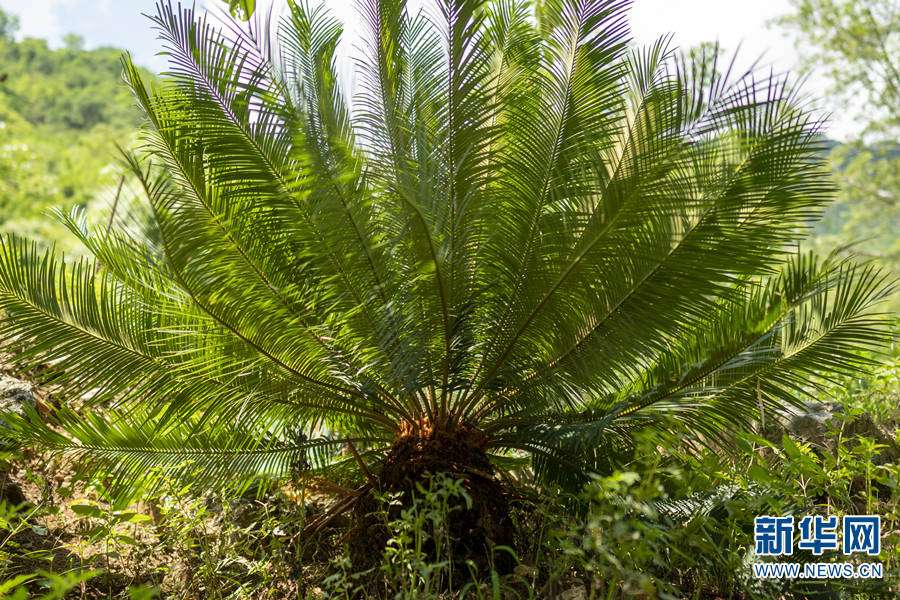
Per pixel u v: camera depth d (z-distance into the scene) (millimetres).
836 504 3670
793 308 3230
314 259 3250
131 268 3494
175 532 3254
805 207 3002
